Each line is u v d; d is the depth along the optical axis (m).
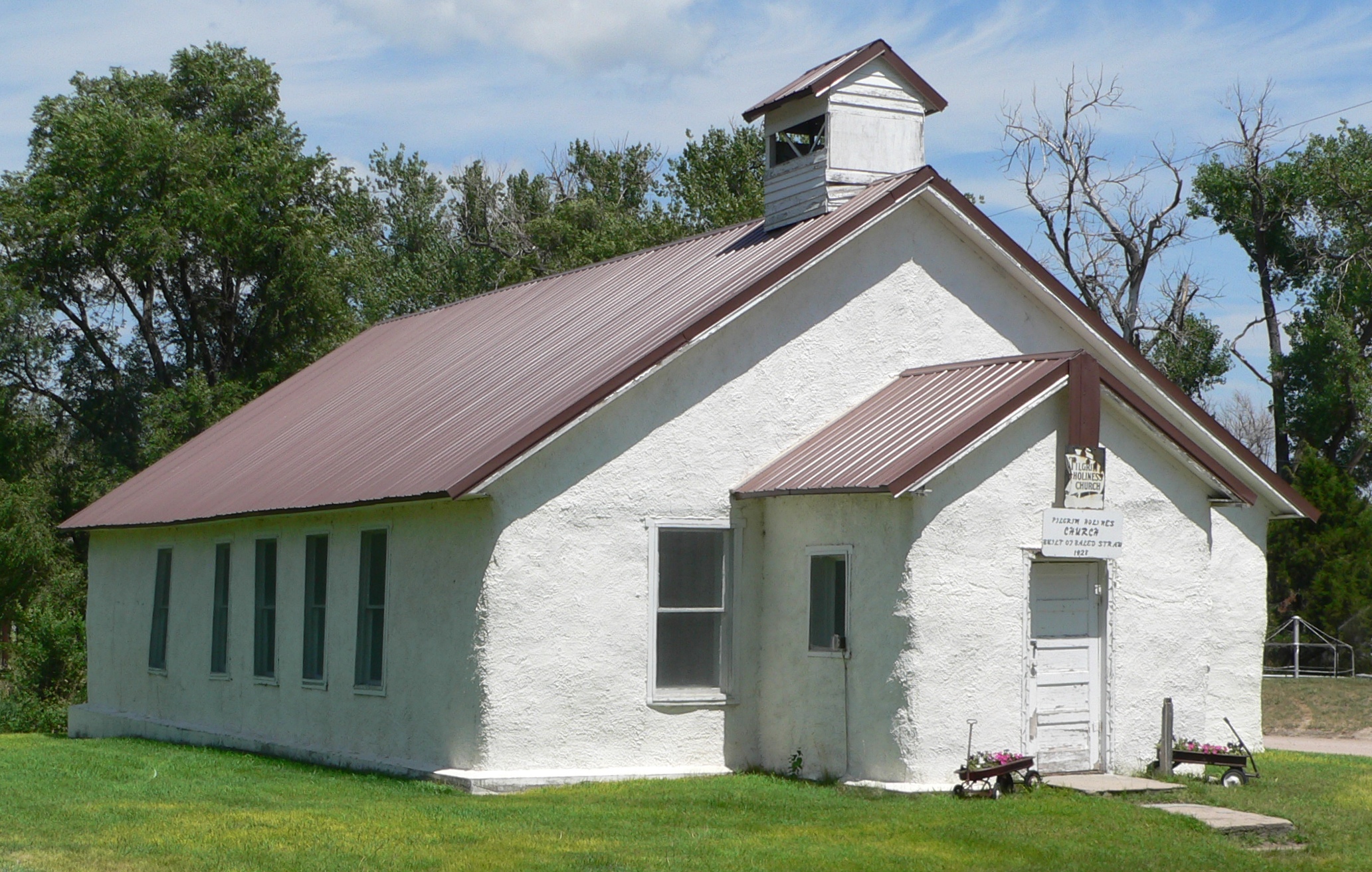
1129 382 19.73
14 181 46.75
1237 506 19.31
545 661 16.14
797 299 17.97
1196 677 16.80
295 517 20.09
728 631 17.27
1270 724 27.06
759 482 17.12
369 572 18.39
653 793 15.12
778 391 17.72
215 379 47.25
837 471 16.09
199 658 22.78
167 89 49.66
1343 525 36.28
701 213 55.66
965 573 15.58
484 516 16.09
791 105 21.16
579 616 16.34
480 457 15.88
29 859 11.61
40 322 44.94
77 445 48.34
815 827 13.30
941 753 15.34
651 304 19.56
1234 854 12.57
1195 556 16.89
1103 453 16.17
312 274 46.91
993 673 15.62
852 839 12.77
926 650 15.34
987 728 15.56
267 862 11.55
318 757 18.78
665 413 17.02
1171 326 48.50
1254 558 20.89
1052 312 19.64
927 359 18.78
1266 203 48.31
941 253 19.03
